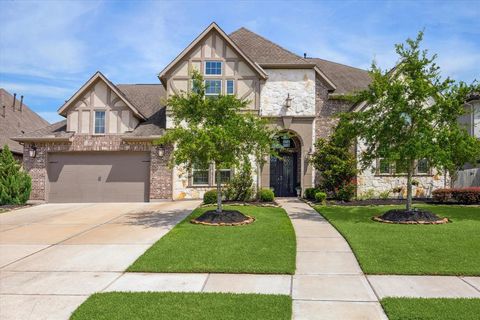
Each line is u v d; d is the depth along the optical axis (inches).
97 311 190.5
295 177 741.3
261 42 794.2
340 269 267.7
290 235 371.2
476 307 192.9
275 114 711.1
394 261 278.2
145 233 395.5
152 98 832.3
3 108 1026.1
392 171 682.8
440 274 251.1
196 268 265.0
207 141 407.8
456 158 466.6
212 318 181.5
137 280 245.4
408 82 469.1
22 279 248.5
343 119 514.0
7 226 451.8
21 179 669.3
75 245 345.1
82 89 709.9
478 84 454.0
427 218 447.5
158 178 701.3
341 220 460.8
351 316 187.6
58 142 711.1
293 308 197.9
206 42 710.5
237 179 677.3
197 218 463.2
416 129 464.4
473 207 577.0
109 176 710.5
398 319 180.2
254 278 247.9
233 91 705.6
